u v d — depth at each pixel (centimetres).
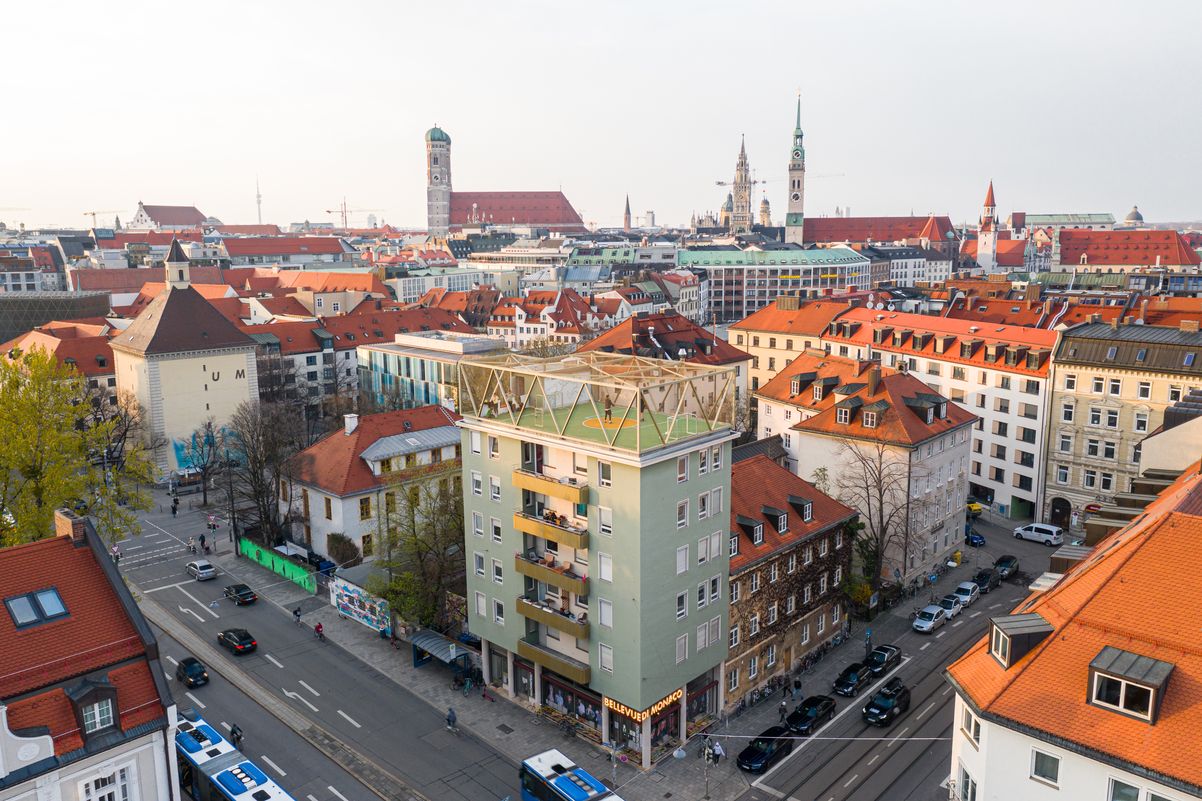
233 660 7181
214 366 12700
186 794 5450
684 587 5838
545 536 5866
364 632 7706
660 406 5622
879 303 16812
